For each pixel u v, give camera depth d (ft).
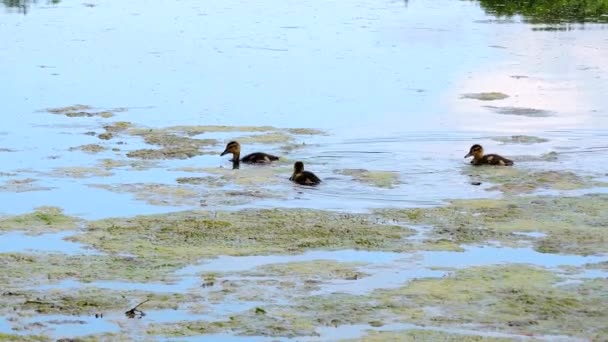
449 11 175.11
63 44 142.92
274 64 128.98
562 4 182.19
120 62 130.21
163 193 76.38
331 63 129.70
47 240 65.41
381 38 147.95
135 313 53.67
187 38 147.95
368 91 113.70
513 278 58.44
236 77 121.19
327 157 87.25
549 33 152.35
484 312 53.67
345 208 72.69
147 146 91.04
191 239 65.46
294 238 65.67
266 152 88.74
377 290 56.80
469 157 86.22
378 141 92.17
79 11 174.60
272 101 108.68
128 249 63.57
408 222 69.26
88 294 56.08
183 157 87.40
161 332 51.42
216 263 61.05
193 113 103.50
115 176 81.20
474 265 60.64
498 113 103.40
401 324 52.19
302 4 183.93
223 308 54.34
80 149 89.71
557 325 52.06
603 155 87.40
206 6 181.27
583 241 65.00
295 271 59.67
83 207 72.74
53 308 54.24
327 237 65.87
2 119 100.94
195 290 56.70
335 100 109.09
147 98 110.42
